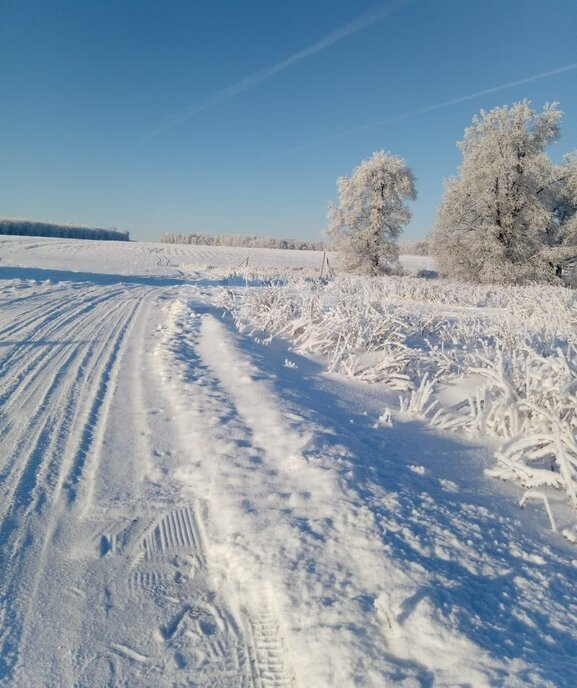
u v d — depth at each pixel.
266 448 4.12
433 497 3.45
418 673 1.92
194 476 3.74
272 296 11.81
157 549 2.91
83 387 5.91
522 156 27.30
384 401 6.20
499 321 9.83
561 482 3.45
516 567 2.68
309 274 29.98
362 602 2.29
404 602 2.22
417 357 7.46
